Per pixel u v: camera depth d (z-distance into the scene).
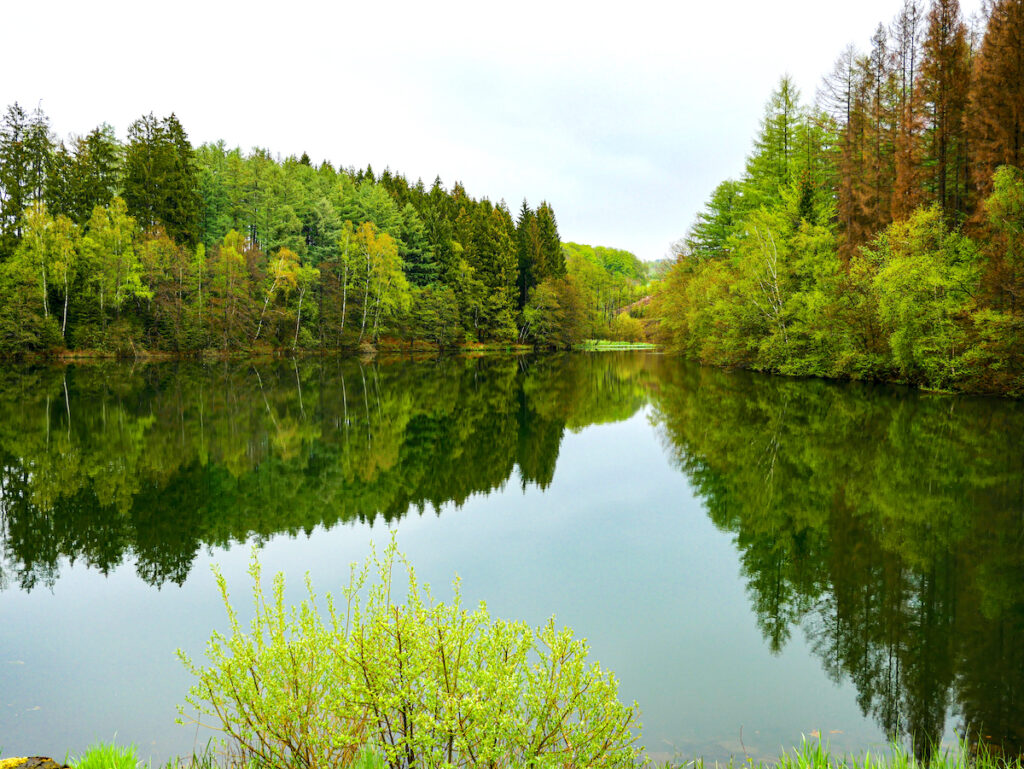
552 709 3.39
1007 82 26.03
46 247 45.12
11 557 9.42
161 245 49.38
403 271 72.19
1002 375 22.59
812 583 8.25
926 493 12.01
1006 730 5.12
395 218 72.00
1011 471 13.34
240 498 12.65
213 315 50.72
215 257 52.66
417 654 3.42
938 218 26.38
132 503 12.27
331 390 31.92
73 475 14.47
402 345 65.62
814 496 12.15
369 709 3.44
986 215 24.55
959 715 5.35
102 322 46.69
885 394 25.34
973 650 6.48
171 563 9.21
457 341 72.44
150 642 6.84
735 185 53.59
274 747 3.46
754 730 5.11
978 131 26.78
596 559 9.16
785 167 45.78
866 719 5.29
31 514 11.52
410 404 27.00
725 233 54.09
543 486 13.64
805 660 6.29
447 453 17.17
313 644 3.50
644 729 5.11
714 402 25.83
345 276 60.09
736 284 36.69
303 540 10.17
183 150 59.66
